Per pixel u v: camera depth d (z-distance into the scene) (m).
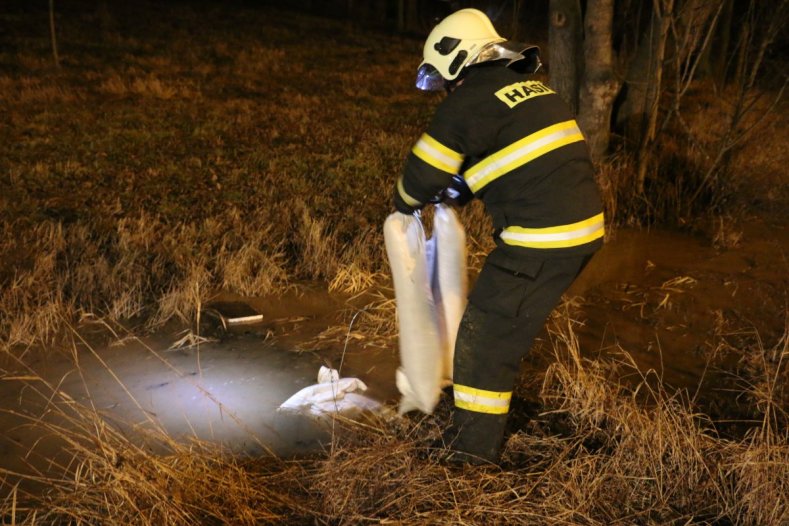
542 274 2.81
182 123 11.15
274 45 20.06
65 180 7.97
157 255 5.66
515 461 3.26
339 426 3.57
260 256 5.62
